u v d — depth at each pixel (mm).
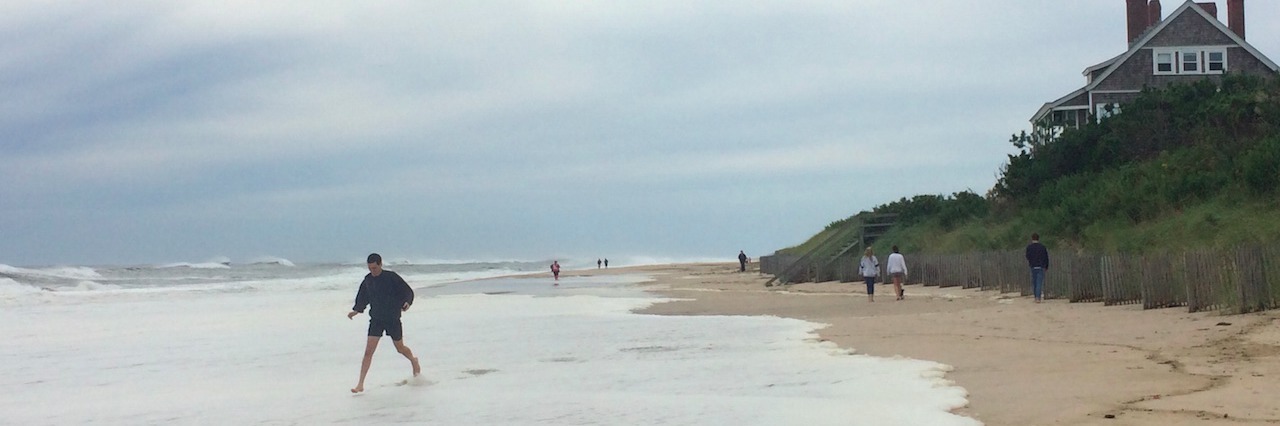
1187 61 43375
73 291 47344
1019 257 23609
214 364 15094
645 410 9570
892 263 24047
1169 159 29922
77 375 14227
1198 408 8188
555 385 11562
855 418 8633
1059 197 33219
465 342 17016
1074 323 15469
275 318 25531
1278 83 32844
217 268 109500
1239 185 25109
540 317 22766
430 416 9734
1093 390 9336
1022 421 8133
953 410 8766
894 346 13797
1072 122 43281
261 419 9883
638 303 27594
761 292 31891
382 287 11961
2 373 14547
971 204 40062
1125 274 18531
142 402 11289
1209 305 15977
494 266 142000
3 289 47312
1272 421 7574
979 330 15188
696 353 14312
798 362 12672
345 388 11875
